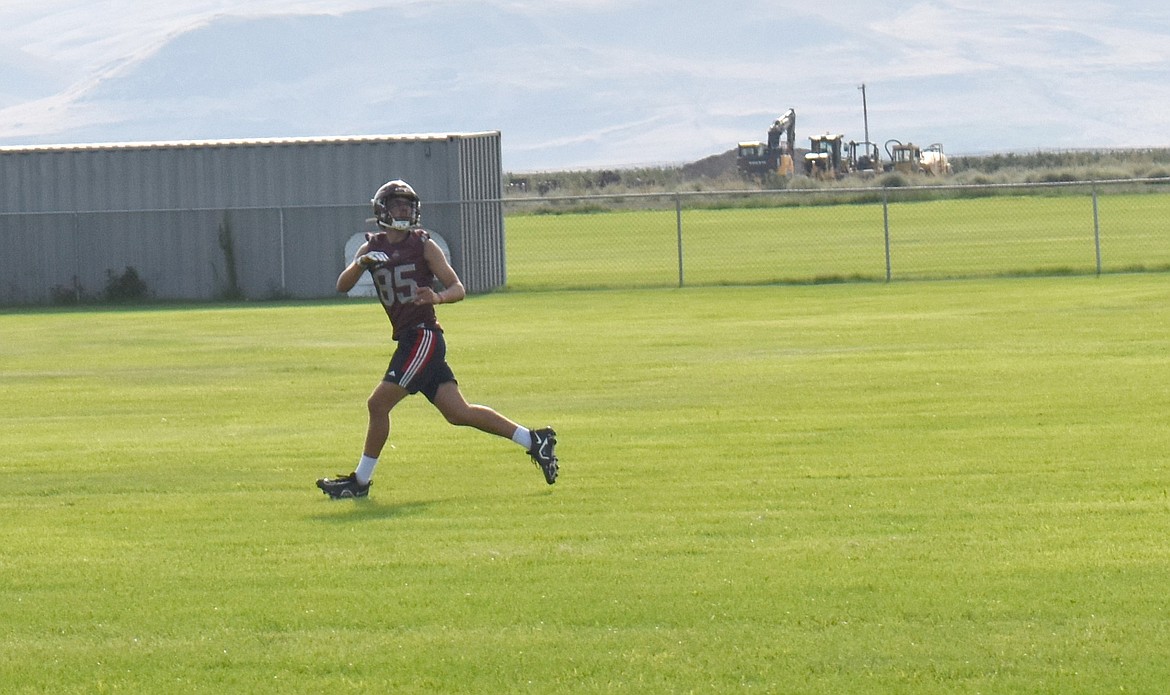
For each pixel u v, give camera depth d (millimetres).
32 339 64062
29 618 20703
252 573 22922
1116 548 23266
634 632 19656
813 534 24750
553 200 83750
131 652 19250
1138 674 17828
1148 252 100500
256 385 47531
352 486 28578
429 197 86125
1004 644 18906
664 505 27281
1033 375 44344
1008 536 24234
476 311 72125
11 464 32906
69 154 88188
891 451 32375
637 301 75875
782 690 17500
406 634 19750
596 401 41719
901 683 17672
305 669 18484
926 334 56938
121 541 25266
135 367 53031
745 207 194250
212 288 87312
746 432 35625
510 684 17859
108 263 87750
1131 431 34094
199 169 87875
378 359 54125
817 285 82500
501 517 26578
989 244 113312
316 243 86750
